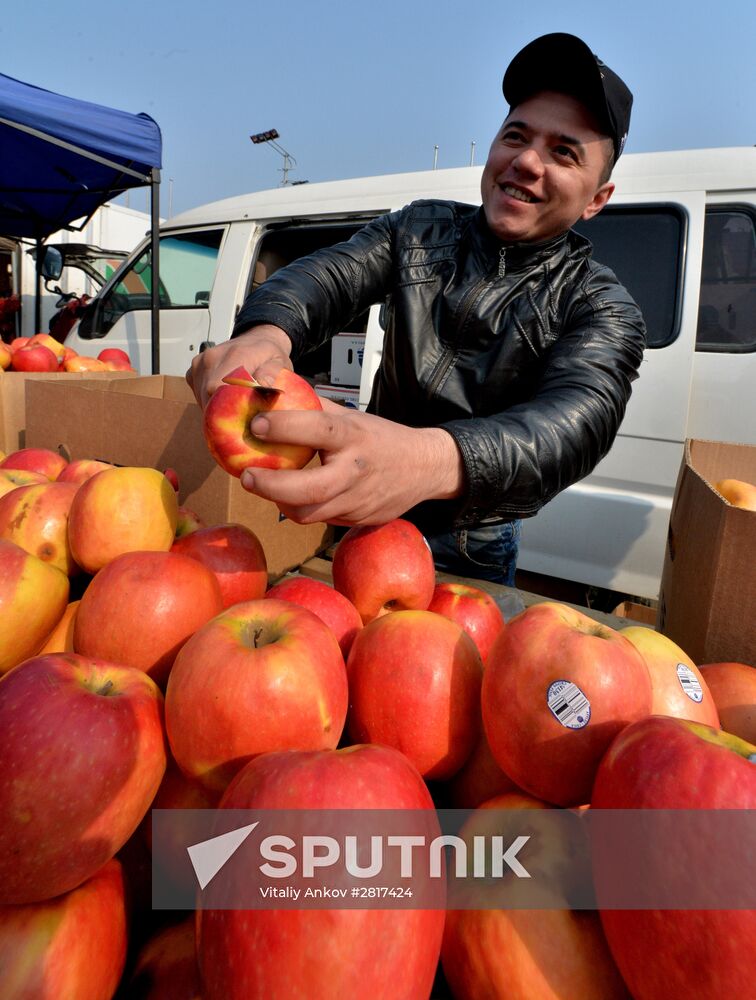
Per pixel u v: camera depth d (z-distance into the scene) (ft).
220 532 3.58
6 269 33.55
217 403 2.87
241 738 2.20
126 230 40.04
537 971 1.90
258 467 2.78
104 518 3.31
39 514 3.65
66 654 2.41
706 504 3.62
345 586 3.59
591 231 10.37
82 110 13.98
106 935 2.09
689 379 9.74
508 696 2.32
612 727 2.19
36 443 6.61
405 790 1.91
